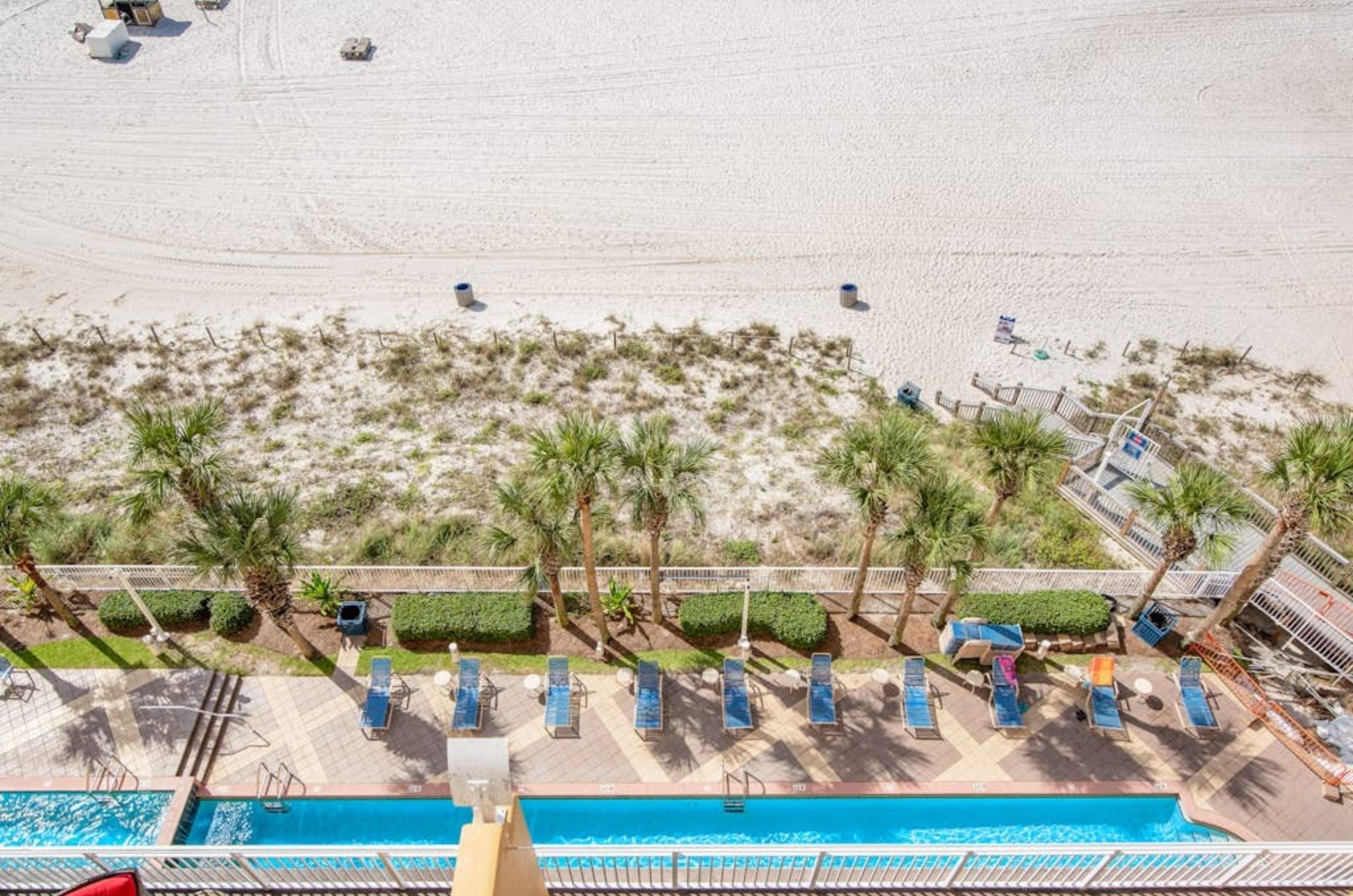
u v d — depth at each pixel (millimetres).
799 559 23828
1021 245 36625
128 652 19812
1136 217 38031
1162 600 21469
